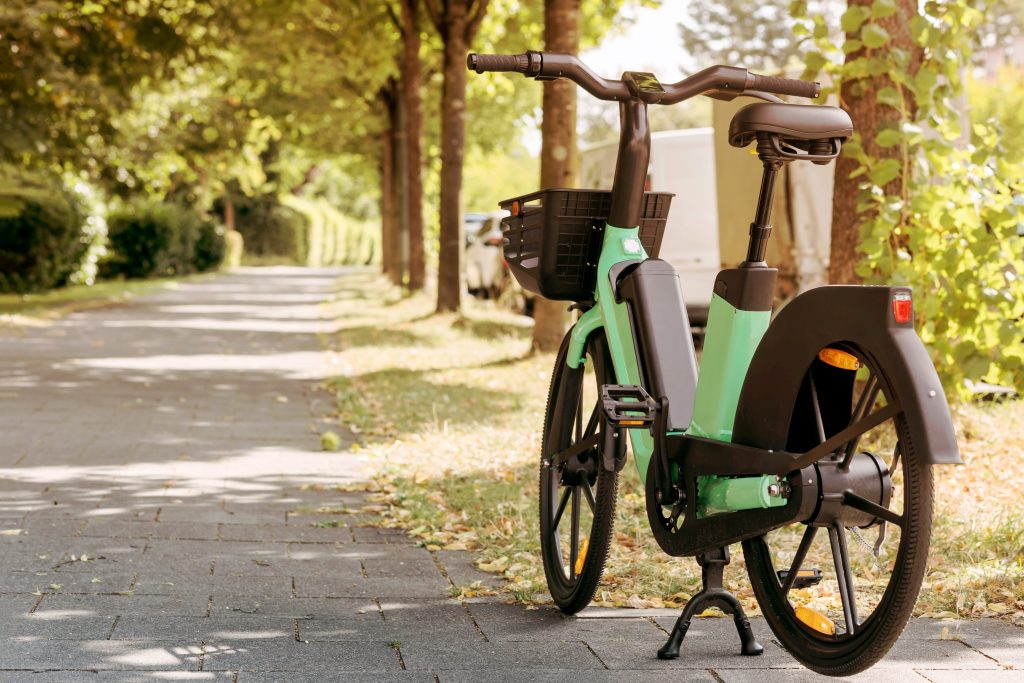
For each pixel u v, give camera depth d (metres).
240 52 24.95
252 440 8.98
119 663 3.92
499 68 4.14
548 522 4.92
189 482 7.29
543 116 13.04
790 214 13.42
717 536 3.78
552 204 4.41
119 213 36.56
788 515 3.44
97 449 8.31
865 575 5.15
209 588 4.95
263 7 19.77
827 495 3.38
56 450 8.21
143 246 37.41
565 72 4.20
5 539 5.65
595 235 4.48
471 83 29.28
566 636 4.37
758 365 3.57
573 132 13.03
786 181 13.43
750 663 4.05
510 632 4.41
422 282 25.11
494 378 12.34
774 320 3.53
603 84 4.28
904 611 3.22
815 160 3.67
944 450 3.06
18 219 24.66
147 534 5.90
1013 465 7.47
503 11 23.11
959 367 7.94
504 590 5.03
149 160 31.73
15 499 6.59
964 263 7.90
